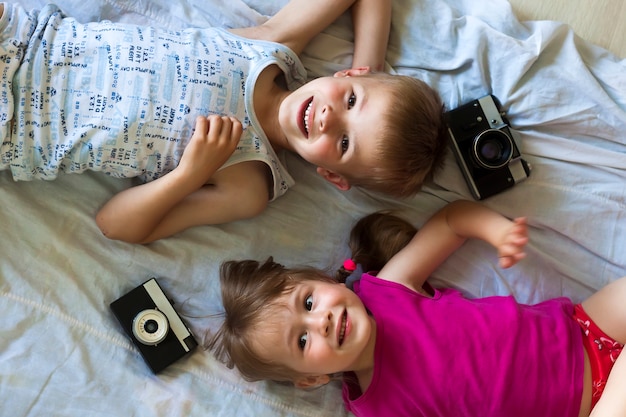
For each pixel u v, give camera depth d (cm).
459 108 114
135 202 106
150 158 108
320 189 120
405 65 119
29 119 102
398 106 101
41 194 112
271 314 100
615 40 123
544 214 115
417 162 104
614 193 115
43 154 104
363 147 102
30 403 103
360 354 106
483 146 111
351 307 101
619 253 115
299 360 100
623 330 105
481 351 104
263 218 117
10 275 107
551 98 114
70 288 108
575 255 117
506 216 116
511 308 107
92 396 105
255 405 110
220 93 107
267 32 114
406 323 107
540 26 115
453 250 115
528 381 103
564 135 118
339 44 120
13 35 102
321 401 113
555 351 104
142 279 113
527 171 114
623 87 114
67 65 103
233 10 117
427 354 105
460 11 120
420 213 119
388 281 111
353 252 118
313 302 101
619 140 116
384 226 116
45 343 106
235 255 116
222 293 108
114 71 103
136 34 106
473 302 110
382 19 115
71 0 114
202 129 101
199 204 111
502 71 115
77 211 112
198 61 106
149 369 109
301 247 118
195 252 115
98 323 108
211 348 112
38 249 109
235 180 110
